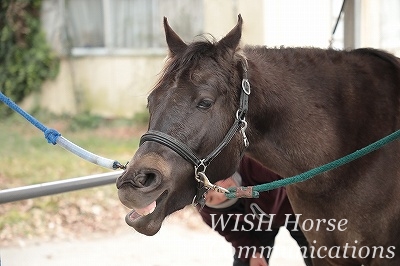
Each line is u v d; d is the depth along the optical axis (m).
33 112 14.79
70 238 7.13
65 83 14.82
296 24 10.20
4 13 14.75
